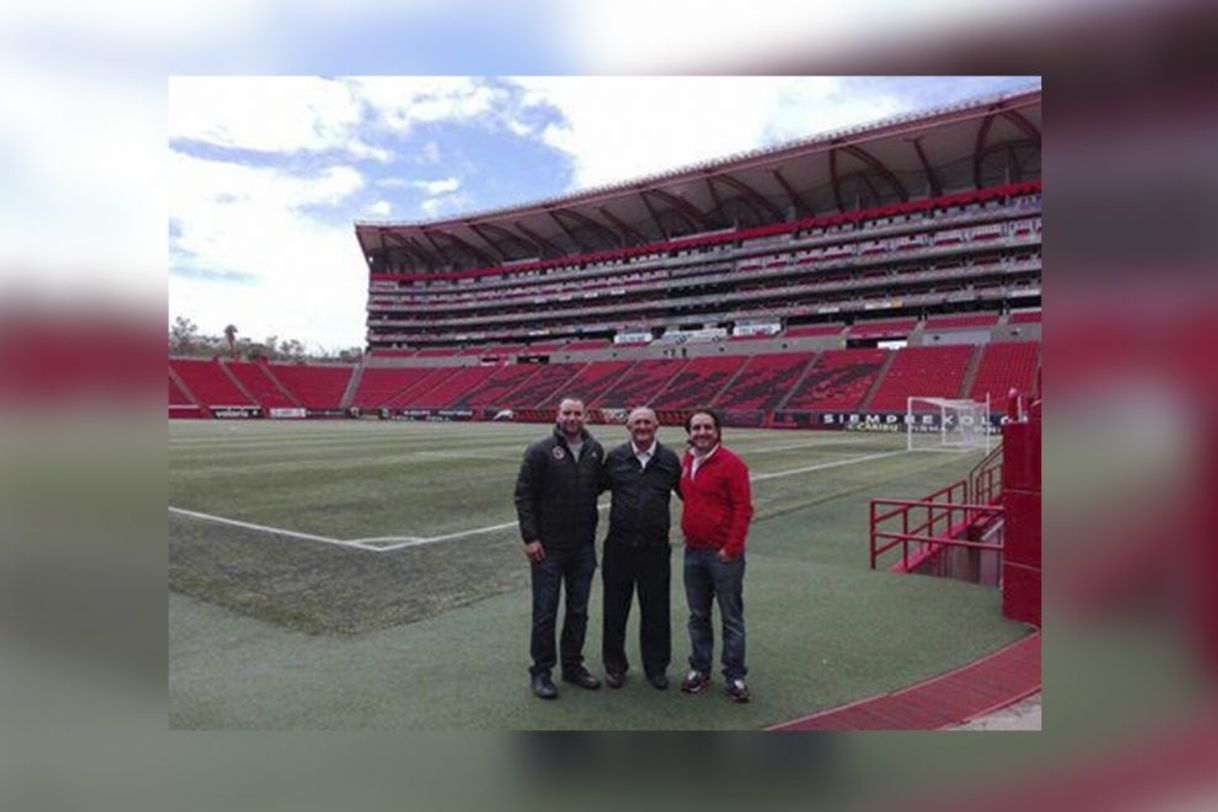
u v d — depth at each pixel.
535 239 84.50
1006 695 4.34
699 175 64.25
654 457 4.61
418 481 15.95
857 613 6.00
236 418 66.31
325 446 27.64
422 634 5.54
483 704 4.31
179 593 6.71
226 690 4.51
